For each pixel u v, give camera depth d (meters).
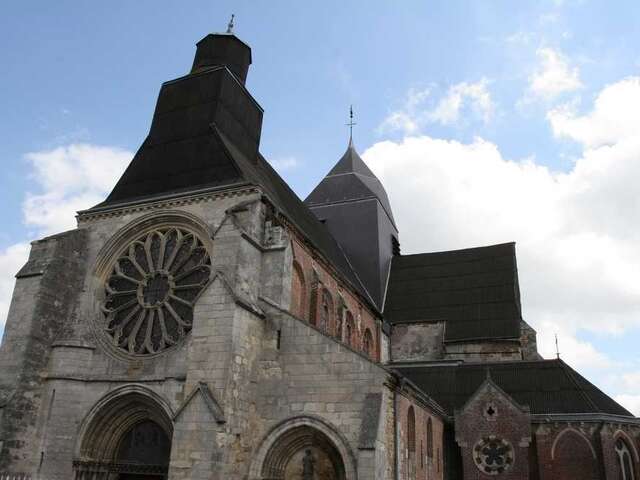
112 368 26.02
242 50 36.47
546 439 34.00
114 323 27.78
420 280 53.62
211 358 22.67
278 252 26.50
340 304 37.62
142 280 28.06
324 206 56.88
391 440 23.11
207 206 27.98
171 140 32.06
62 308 27.52
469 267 53.66
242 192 27.55
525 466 32.44
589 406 34.59
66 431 24.91
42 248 28.02
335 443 21.94
